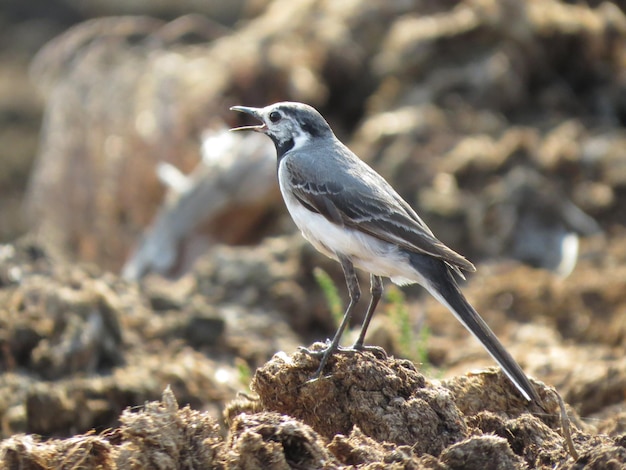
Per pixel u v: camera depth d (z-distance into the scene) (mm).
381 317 11930
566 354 11094
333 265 13312
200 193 15594
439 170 15891
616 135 17219
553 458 6512
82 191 19203
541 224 15016
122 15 34156
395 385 6844
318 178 8242
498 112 17766
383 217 7984
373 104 18156
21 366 10383
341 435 6324
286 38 19031
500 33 18312
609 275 13398
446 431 6660
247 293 13094
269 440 6086
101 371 10469
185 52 20625
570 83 18797
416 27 18641
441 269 7859
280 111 8867
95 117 19234
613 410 9195
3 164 27703
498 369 7453
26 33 34219
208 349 11555
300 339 12617
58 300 10812
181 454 6070
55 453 6156
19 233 24594
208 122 17641
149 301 12047
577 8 19281
